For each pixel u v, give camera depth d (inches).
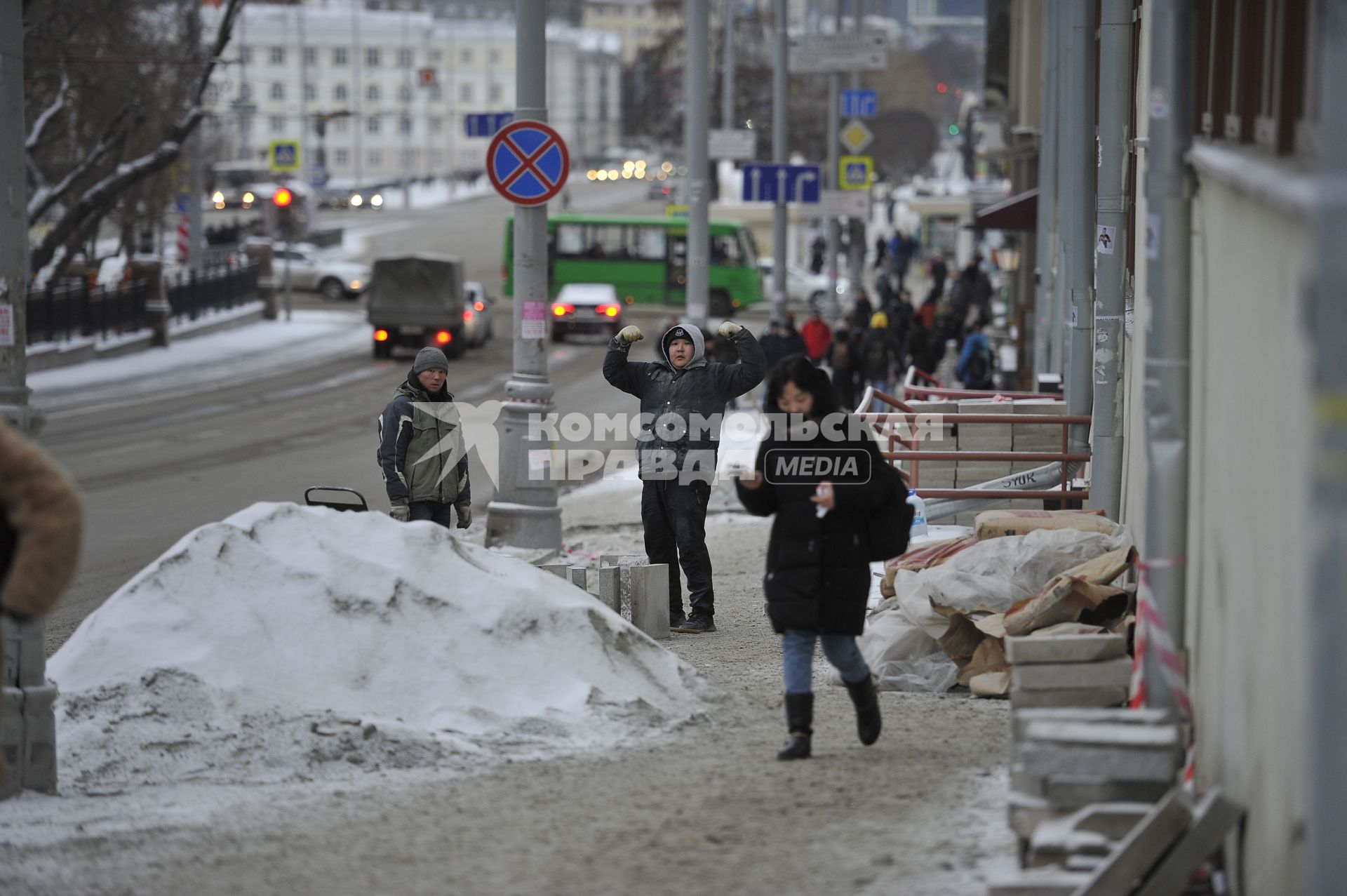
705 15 2183.8
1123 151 959.0
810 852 467.8
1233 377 436.8
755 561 1230.3
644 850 475.5
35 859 480.7
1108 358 977.5
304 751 592.1
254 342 3998.5
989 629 710.5
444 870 464.4
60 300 3297.2
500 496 1104.8
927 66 7736.2
